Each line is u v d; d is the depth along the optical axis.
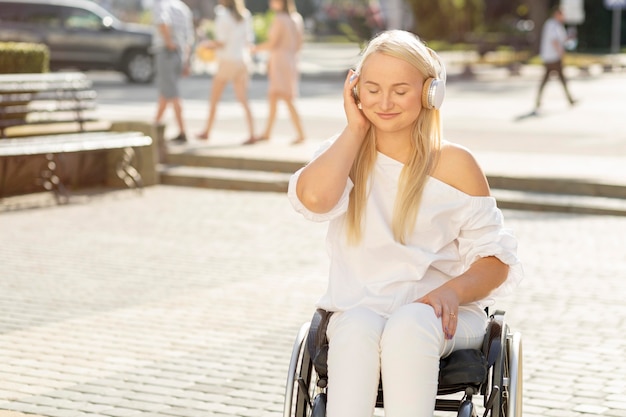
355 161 4.23
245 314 7.85
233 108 21.61
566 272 9.13
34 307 8.02
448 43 41.56
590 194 12.34
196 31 33.72
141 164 13.93
